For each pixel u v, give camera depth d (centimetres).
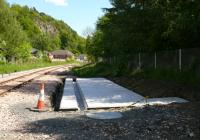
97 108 1494
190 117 1122
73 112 1418
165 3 2492
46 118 1266
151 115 1205
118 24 3347
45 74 4853
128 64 3828
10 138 967
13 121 1211
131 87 2473
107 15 3825
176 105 1359
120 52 3941
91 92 2091
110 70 4084
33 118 1272
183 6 1991
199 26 2036
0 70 5047
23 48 8950
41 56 14050
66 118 1248
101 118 1222
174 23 2184
